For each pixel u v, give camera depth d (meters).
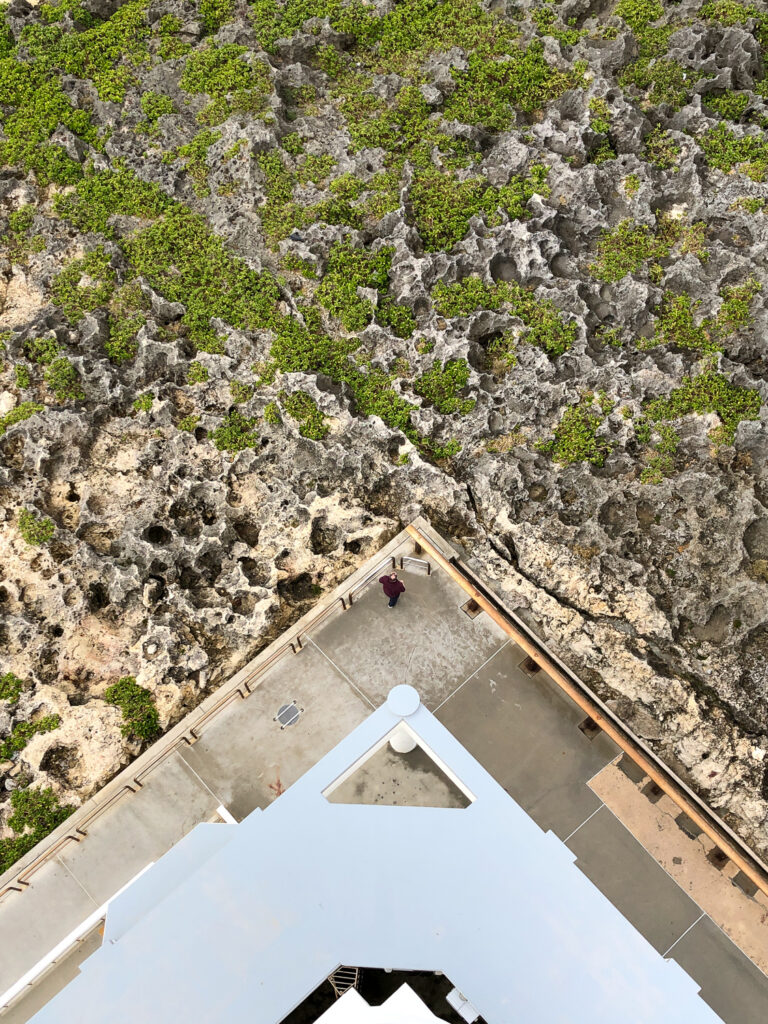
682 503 16.73
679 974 9.41
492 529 16.67
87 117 21.27
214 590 16.23
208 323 18.52
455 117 20.86
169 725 15.20
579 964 9.45
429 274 18.70
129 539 16.23
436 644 15.18
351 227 19.44
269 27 22.41
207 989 9.46
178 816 14.15
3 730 14.91
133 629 15.93
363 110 21.39
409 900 9.72
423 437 17.27
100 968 9.56
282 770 14.37
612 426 17.38
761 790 14.27
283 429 17.42
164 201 20.00
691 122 20.50
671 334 18.17
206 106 21.33
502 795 10.25
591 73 21.03
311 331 18.39
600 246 19.12
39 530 16.31
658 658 15.54
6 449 17.36
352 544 16.55
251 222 19.56
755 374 17.84
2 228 19.89
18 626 15.59
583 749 14.30
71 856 13.95
